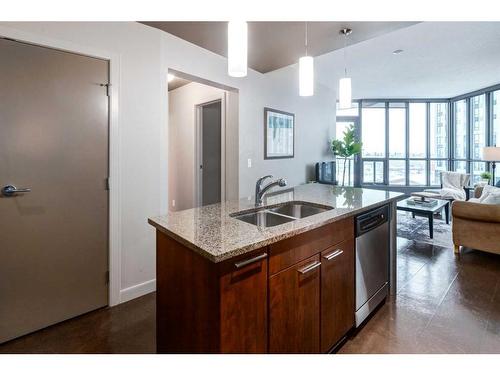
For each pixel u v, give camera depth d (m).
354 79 5.55
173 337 1.50
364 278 2.08
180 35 2.70
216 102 4.22
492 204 3.24
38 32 1.95
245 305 1.26
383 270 2.36
